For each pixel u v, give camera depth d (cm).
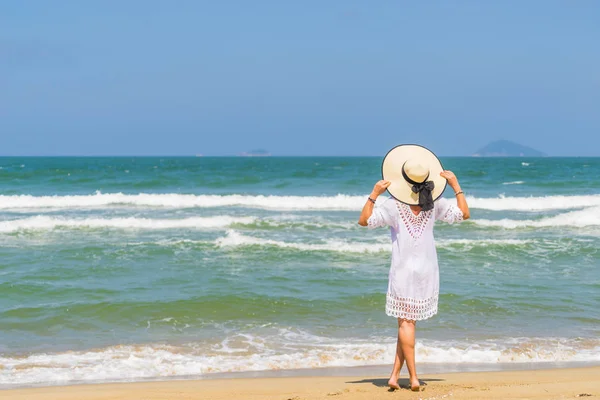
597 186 3500
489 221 1886
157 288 1065
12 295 1011
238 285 1088
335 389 566
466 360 728
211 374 669
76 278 1133
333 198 2497
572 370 667
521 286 1102
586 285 1116
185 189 3269
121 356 732
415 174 464
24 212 2183
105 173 4806
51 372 671
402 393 505
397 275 486
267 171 5669
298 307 959
